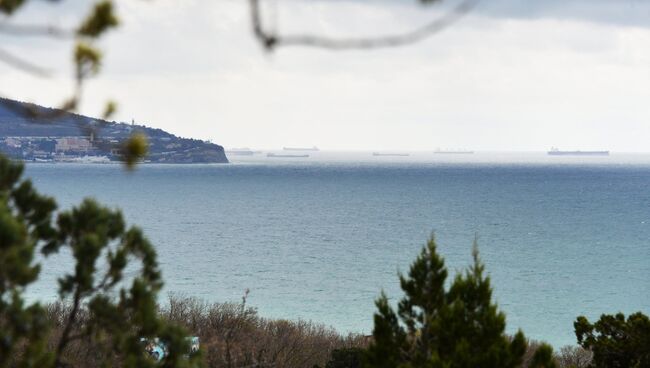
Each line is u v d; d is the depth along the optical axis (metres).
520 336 25.08
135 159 9.87
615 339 39.06
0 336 17.17
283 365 57.91
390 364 25.58
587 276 195.00
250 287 170.50
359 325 133.38
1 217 16.47
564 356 82.44
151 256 21.41
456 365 23.69
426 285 26.19
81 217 20.59
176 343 20.88
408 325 26.27
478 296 25.97
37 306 17.77
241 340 60.03
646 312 152.00
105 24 9.12
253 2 7.79
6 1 8.71
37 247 20.28
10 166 20.11
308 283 177.50
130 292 20.59
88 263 19.95
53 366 20.02
